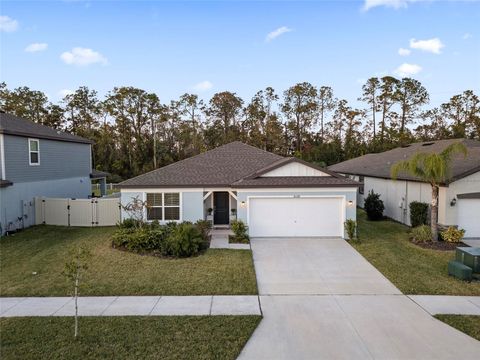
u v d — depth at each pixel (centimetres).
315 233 1669
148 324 754
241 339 689
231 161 2042
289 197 1650
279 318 802
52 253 1350
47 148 2088
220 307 860
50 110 5684
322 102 5853
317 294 961
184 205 1756
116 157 5044
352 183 1630
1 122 1823
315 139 5781
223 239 1602
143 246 1375
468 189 1631
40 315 808
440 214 1680
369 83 5788
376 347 670
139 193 1752
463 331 735
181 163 2006
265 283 1052
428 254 1370
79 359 614
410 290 986
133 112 5497
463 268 1060
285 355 640
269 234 1672
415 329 746
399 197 2116
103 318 787
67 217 1919
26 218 1864
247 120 5828
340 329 746
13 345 663
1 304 877
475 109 5572
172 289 980
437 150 2283
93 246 1449
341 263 1262
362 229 1894
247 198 1653
